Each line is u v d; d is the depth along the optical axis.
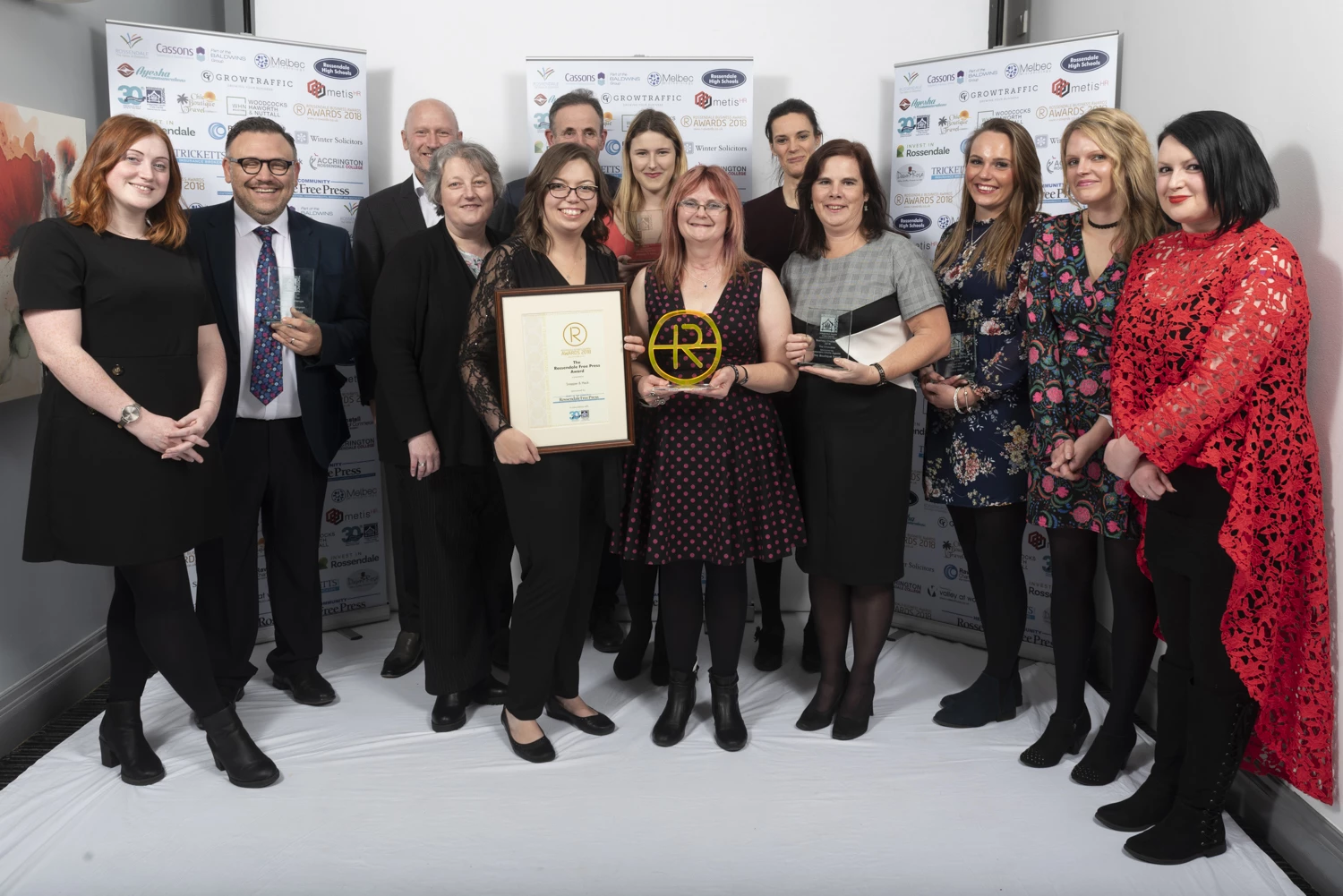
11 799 2.61
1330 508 2.27
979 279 2.85
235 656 3.08
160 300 2.47
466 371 2.64
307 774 2.75
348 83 3.79
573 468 2.69
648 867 2.31
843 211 2.79
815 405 2.84
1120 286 2.51
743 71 3.85
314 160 3.77
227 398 2.96
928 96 3.72
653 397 2.66
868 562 2.84
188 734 2.97
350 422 3.94
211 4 4.37
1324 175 2.26
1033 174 2.82
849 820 2.51
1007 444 2.87
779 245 3.55
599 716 3.03
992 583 2.99
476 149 2.81
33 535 2.44
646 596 3.36
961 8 4.07
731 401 2.76
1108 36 3.36
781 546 2.84
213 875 2.27
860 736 2.98
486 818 2.53
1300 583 2.22
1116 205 2.54
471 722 3.09
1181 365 2.20
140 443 2.44
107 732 2.73
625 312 2.65
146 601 2.55
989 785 2.68
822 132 4.11
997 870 2.29
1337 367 2.23
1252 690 2.15
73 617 3.33
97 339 2.42
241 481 3.04
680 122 3.88
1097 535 2.73
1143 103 3.22
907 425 2.83
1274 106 2.47
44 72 3.23
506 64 4.07
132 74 3.48
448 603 2.96
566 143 2.63
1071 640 2.76
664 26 4.07
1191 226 2.22
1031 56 3.49
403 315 2.82
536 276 2.65
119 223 2.47
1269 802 2.45
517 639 2.77
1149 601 2.59
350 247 3.29
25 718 3.01
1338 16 2.20
